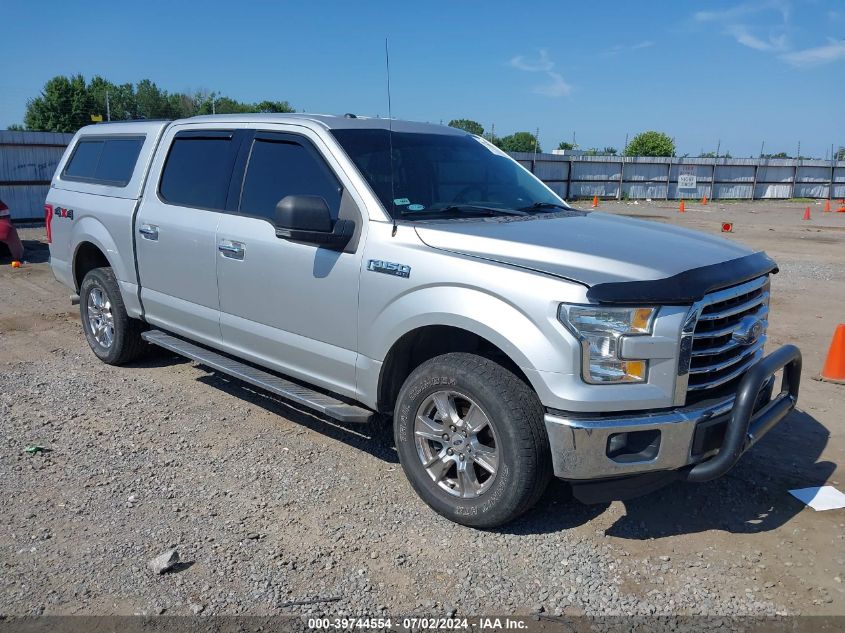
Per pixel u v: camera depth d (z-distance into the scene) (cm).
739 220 2583
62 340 748
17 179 1778
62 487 425
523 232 396
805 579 345
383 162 448
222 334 519
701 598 329
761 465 467
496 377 361
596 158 3856
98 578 336
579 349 335
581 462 342
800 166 4381
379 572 345
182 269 541
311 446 489
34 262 1210
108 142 658
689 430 344
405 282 391
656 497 423
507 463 357
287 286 458
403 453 407
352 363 427
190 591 327
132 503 407
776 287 1112
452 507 386
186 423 526
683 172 4094
